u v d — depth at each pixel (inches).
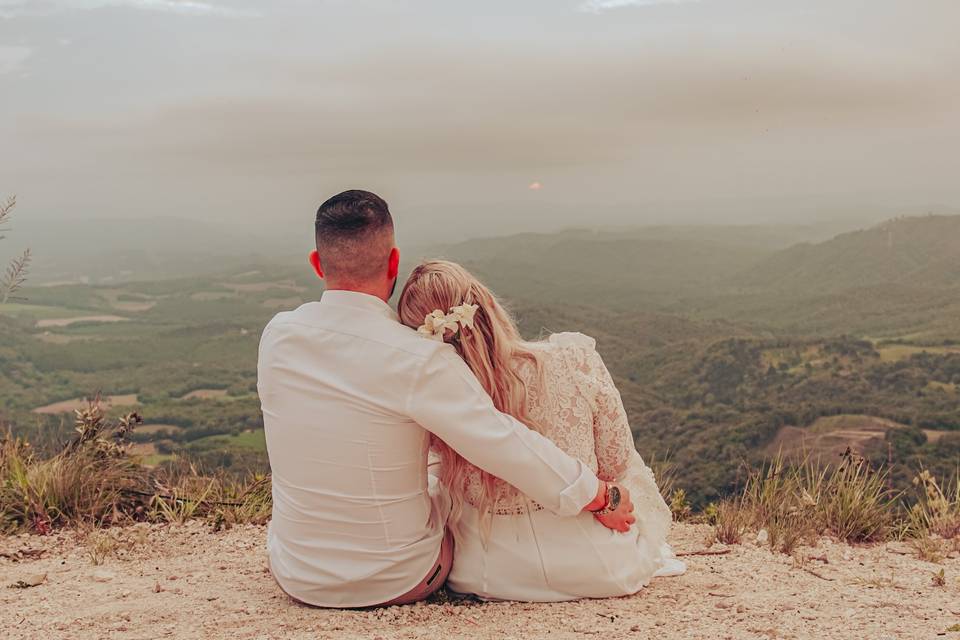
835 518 130.7
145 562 110.9
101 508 132.3
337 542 79.3
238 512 136.6
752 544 122.9
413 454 77.9
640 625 75.1
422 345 74.5
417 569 80.5
